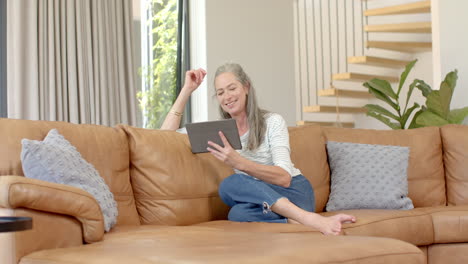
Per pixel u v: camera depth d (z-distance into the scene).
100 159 2.49
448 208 3.17
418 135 3.70
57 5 5.12
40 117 5.00
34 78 4.96
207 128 2.65
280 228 2.39
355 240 1.66
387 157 3.41
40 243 1.73
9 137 2.22
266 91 6.73
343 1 8.16
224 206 2.91
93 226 1.86
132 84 5.66
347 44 8.15
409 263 1.63
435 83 5.48
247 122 2.87
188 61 6.41
